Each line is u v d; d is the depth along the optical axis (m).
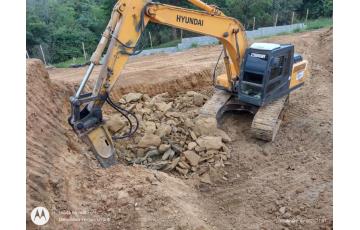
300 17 36.06
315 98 12.80
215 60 17.67
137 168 7.98
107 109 11.15
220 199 8.04
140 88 13.02
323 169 8.70
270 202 7.86
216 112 10.23
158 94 12.97
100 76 7.28
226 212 7.68
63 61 29.05
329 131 10.10
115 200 6.79
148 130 9.65
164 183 7.64
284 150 9.72
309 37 22.33
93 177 7.45
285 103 11.20
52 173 6.82
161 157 9.22
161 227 6.38
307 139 10.06
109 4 32.22
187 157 8.86
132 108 11.09
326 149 9.45
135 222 6.42
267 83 9.57
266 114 9.95
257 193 8.14
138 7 7.50
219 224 7.20
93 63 6.98
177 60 18.56
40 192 6.15
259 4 32.38
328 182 8.23
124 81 13.22
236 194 8.16
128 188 7.08
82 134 7.06
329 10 34.72
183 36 31.48
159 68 15.47
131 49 7.57
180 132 9.94
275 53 9.37
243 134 10.48
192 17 8.72
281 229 7.13
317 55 18.61
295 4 35.62
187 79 14.16
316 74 15.38
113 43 7.25
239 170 8.95
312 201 7.74
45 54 27.81
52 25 30.95
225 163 9.06
